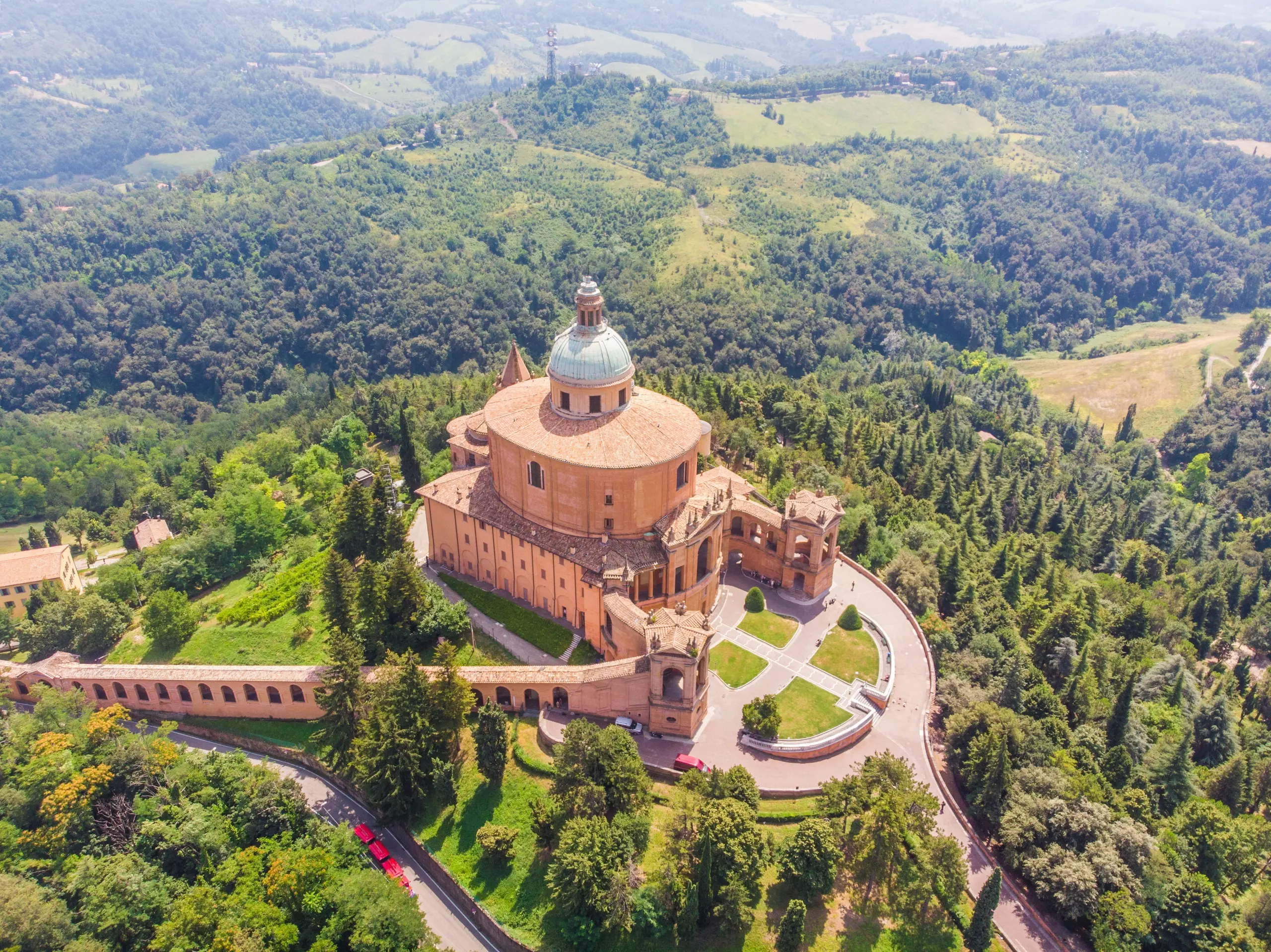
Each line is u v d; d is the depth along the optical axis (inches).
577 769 3917.3
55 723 4576.8
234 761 4478.3
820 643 5236.2
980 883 3956.7
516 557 5310.0
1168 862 4069.9
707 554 5324.8
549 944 3654.0
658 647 4266.7
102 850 4077.3
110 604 5497.1
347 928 3720.5
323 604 5408.5
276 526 6604.3
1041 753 4448.8
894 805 3695.9
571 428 5032.0
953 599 5989.2
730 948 3543.3
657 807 4094.5
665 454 4864.7
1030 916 3863.2
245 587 6092.5
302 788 4598.9
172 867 4057.6
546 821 3885.3
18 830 4146.2
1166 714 5477.4
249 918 3656.5
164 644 5359.3
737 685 4869.6
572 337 5113.2
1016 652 5103.3
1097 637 6063.0
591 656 4906.5
